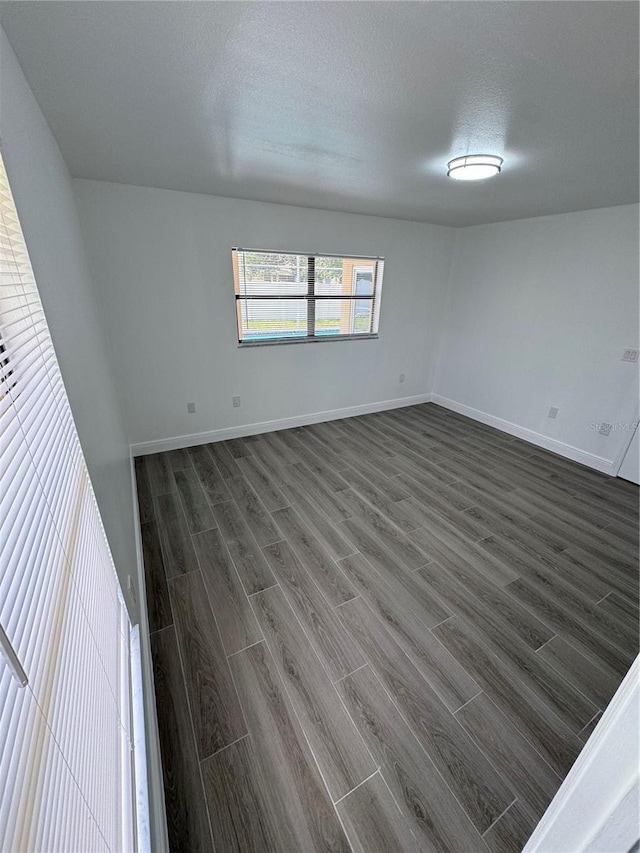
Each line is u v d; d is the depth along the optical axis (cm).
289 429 412
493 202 294
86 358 140
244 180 246
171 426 347
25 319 64
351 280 396
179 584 198
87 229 264
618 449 319
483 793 119
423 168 211
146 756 102
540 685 152
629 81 117
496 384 421
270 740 132
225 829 110
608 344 317
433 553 226
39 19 90
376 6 88
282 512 262
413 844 108
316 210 343
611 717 42
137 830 81
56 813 42
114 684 87
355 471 323
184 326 322
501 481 313
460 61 110
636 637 174
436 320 470
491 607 188
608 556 227
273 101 135
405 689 149
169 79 121
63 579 62
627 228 293
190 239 300
